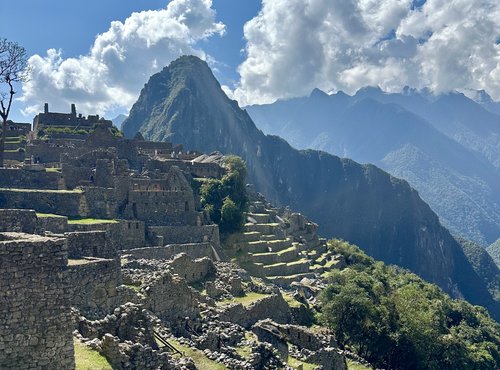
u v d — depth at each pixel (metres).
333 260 120.12
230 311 41.47
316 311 60.81
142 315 26.47
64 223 51.00
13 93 65.56
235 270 58.84
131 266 42.06
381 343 56.84
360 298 57.47
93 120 112.31
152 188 72.50
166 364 23.50
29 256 18.03
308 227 136.00
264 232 96.31
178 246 62.50
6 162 77.81
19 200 54.84
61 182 64.62
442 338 68.44
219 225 81.75
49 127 106.19
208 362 28.52
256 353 31.50
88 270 27.44
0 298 17.41
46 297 18.33
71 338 18.83
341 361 44.19
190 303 36.28
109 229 56.16
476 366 75.81
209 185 85.69
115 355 21.56
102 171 68.06
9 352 17.47
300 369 36.47
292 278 82.94
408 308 62.12
